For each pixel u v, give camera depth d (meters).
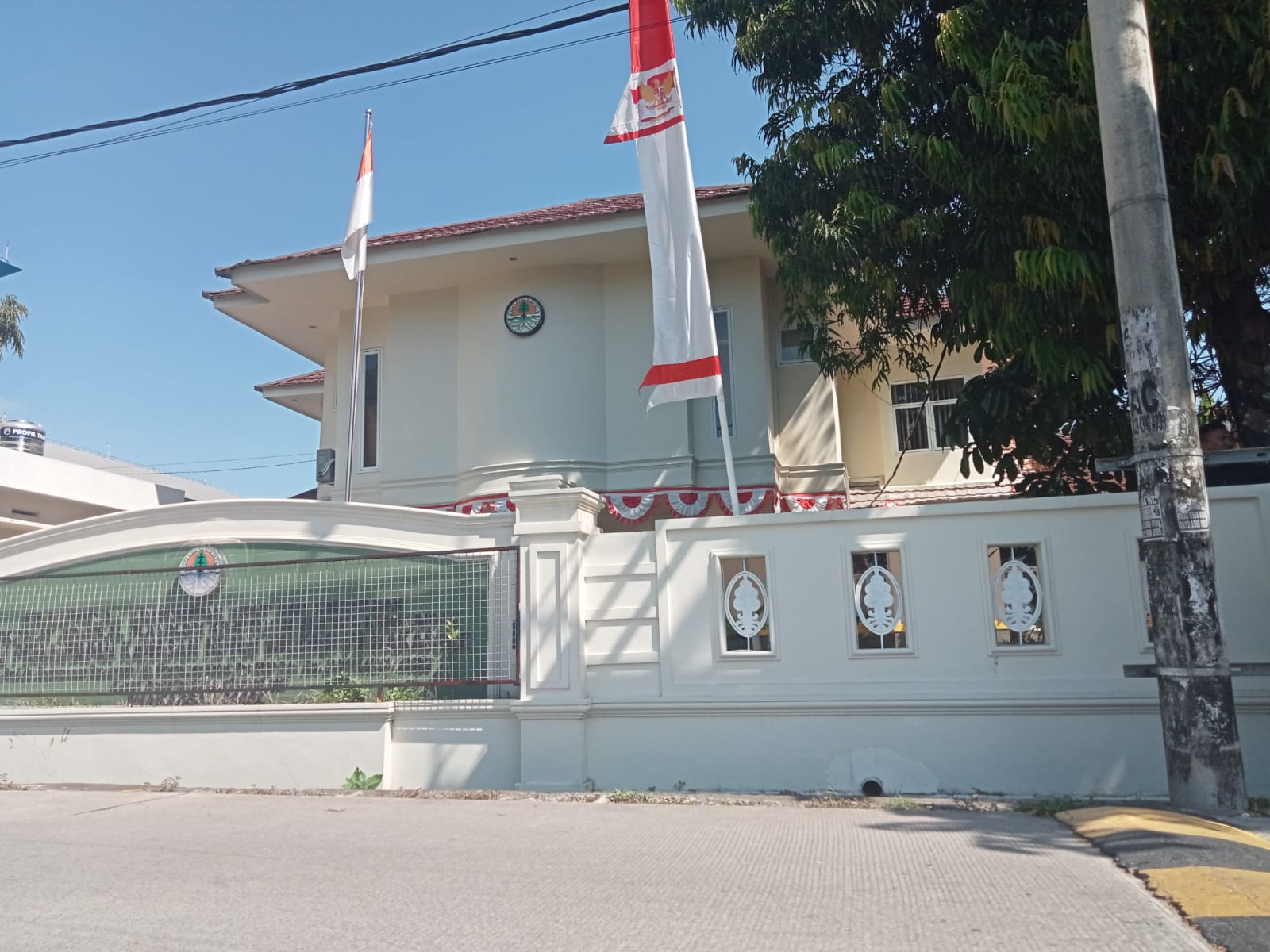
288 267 14.66
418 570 8.68
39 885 5.40
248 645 9.01
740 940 4.16
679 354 9.60
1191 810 5.95
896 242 9.18
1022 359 9.00
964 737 7.38
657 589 8.08
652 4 10.20
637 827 6.50
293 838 6.45
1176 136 8.07
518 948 4.15
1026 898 4.55
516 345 14.38
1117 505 7.37
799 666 7.75
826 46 9.38
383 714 8.41
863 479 16.28
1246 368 8.93
